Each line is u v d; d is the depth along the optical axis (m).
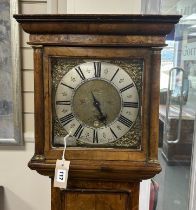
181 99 1.74
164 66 1.75
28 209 1.54
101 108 0.90
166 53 1.73
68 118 0.90
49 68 0.87
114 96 0.89
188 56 1.73
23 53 1.41
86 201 0.97
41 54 0.86
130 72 0.88
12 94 1.42
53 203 0.97
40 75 0.87
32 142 1.47
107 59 0.87
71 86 0.89
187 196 1.86
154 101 0.86
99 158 0.90
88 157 0.90
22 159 1.49
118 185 0.95
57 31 0.83
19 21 0.82
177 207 1.93
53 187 0.95
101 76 0.88
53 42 0.84
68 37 0.84
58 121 0.90
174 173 2.01
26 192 1.53
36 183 1.52
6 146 1.47
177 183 1.99
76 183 0.95
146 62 0.85
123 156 0.90
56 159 0.90
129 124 0.90
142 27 0.81
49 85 0.87
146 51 0.85
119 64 0.87
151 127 0.87
